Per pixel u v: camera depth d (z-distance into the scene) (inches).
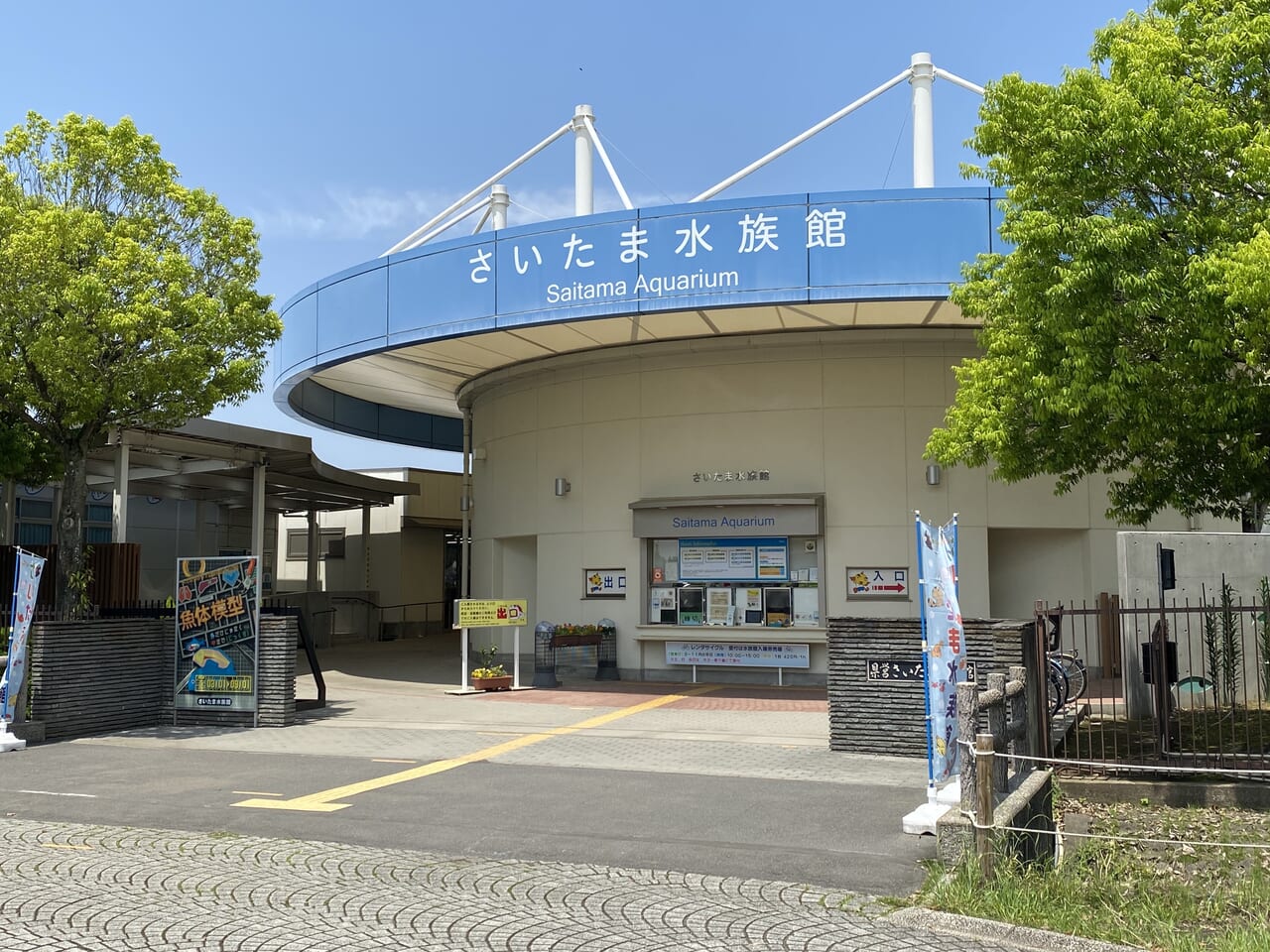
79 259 618.8
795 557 768.3
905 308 695.1
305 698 692.1
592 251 677.3
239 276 678.5
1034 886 252.1
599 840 314.3
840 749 474.6
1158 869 291.1
